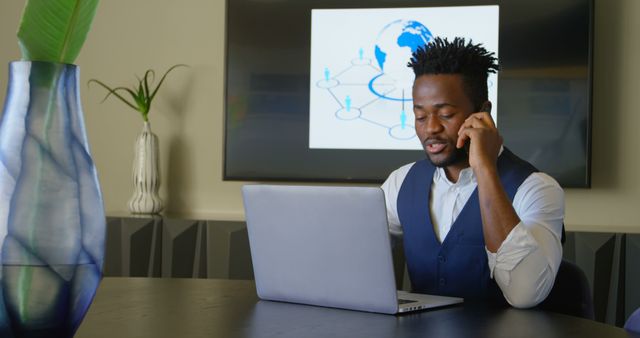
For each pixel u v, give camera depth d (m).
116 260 3.47
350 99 3.64
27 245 0.96
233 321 1.35
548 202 1.88
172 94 3.89
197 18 3.88
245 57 3.72
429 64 1.99
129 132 3.94
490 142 1.81
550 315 1.48
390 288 1.44
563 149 3.44
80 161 1.00
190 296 1.64
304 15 3.68
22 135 0.97
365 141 3.64
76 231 0.99
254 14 3.71
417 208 2.09
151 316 1.38
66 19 1.00
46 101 0.97
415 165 2.18
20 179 0.96
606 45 3.52
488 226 1.73
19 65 0.97
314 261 1.52
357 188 1.43
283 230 1.56
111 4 3.95
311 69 3.68
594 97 3.52
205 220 3.42
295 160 3.69
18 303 0.97
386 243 1.42
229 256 3.37
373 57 3.62
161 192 3.88
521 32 3.47
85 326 1.27
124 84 3.94
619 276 3.08
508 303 1.74
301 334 1.24
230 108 3.74
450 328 1.31
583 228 3.30
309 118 3.68
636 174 3.50
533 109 3.46
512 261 1.68
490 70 2.05
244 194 1.61
